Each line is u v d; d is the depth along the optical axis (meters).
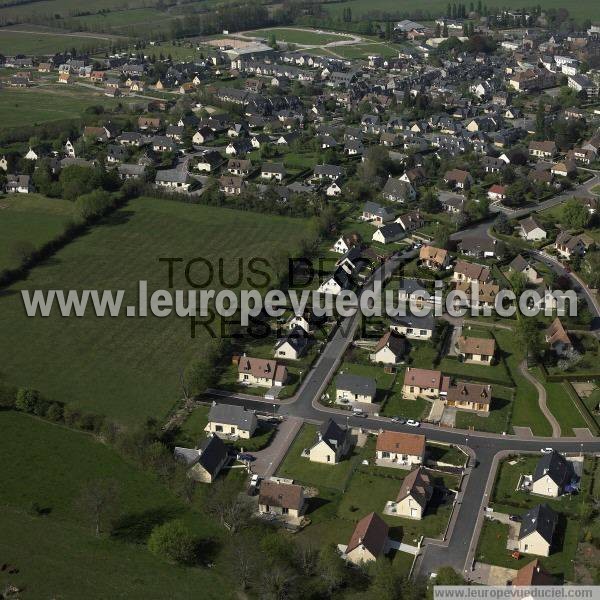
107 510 159.38
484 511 160.38
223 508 156.62
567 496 164.12
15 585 141.88
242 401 197.50
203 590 141.12
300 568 143.75
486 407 193.25
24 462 174.62
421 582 139.38
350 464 175.00
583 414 191.25
